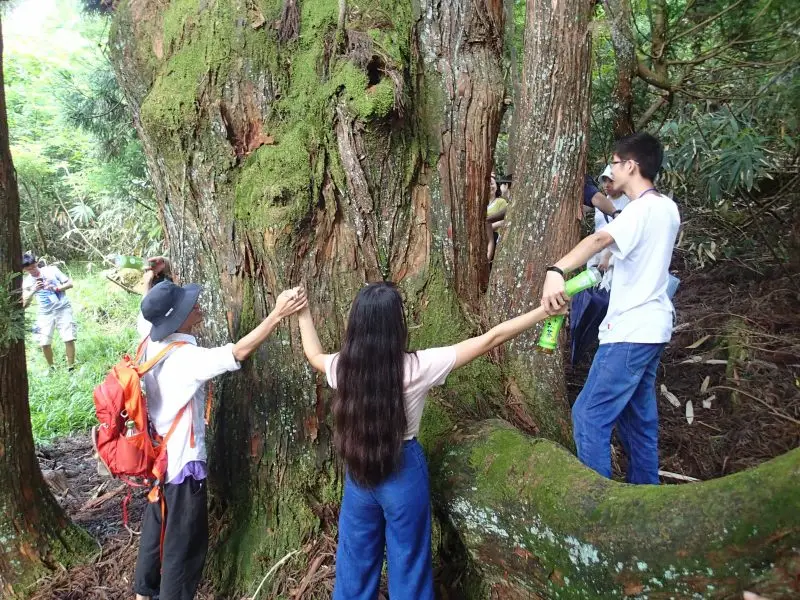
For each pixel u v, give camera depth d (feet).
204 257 9.43
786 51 16.30
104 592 9.50
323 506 9.13
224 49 8.52
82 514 12.32
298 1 8.75
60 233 38.27
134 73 9.55
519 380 10.16
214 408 9.70
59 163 38.50
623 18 14.96
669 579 5.67
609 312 8.79
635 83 19.27
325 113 8.52
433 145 9.51
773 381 13.64
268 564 9.05
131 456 7.70
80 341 25.86
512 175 10.75
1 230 9.02
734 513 5.27
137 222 31.58
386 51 8.50
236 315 9.21
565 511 6.61
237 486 9.48
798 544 4.93
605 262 12.01
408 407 6.84
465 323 9.66
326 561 8.75
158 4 9.43
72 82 22.41
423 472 7.07
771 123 17.02
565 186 9.91
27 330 9.28
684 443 12.67
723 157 14.85
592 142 18.79
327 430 9.11
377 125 8.45
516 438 7.97
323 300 8.91
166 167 9.20
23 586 9.50
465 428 8.54
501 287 10.25
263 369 9.07
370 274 9.10
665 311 8.56
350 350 6.67
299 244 8.69
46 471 14.52
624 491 6.37
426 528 7.13
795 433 12.14
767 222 18.12
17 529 9.61
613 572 6.08
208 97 8.52
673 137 17.79
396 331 6.64
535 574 7.09
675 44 18.54
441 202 9.57
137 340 25.64
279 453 9.14
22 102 41.55
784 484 5.05
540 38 9.71
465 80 9.60
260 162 8.57
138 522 11.69
